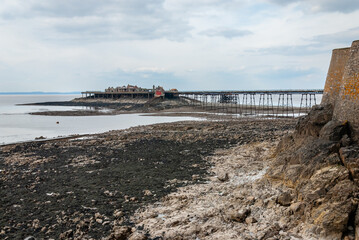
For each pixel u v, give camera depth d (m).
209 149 37.53
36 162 33.56
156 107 127.31
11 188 24.91
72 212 19.59
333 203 14.55
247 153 31.62
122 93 177.12
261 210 17.09
